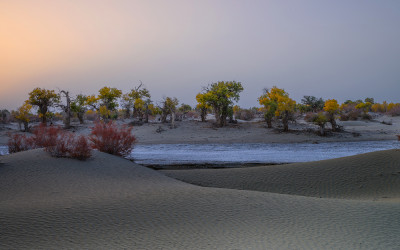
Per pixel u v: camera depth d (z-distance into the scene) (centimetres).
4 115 7400
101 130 2319
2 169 1483
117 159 1980
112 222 855
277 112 5300
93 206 1012
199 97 6025
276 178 1742
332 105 5188
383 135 4806
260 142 4447
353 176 1677
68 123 6275
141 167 1897
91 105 6594
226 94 5753
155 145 4341
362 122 6812
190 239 738
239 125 5997
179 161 2666
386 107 9756
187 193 1224
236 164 2480
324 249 684
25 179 1364
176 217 908
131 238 740
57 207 993
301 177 1731
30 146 2356
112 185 1380
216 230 802
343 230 811
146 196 1167
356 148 3534
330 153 3134
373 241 734
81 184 1359
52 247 678
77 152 1794
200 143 4472
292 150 3459
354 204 1098
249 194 1222
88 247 682
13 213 918
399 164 1752
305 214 955
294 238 750
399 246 703
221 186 1644
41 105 6122
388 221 890
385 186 1502
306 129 5459
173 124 5944
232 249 679
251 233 782
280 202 1100
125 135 2342
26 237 735
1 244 690
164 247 687
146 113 6631
